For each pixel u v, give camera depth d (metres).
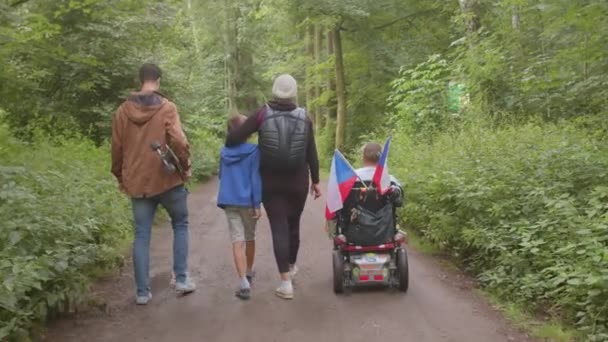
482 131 9.56
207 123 23.91
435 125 14.38
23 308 4.37
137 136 5.29
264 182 5.50
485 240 6.12
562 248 4.95
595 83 9.24
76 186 6.93
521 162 7.25
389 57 22.00
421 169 8.90
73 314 5.08
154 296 5.65
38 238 4.83
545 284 5.05
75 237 5.28
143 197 5.35
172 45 15.11
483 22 14.73
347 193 5.55
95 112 12.65
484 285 5.87
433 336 4.62
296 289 5.86
